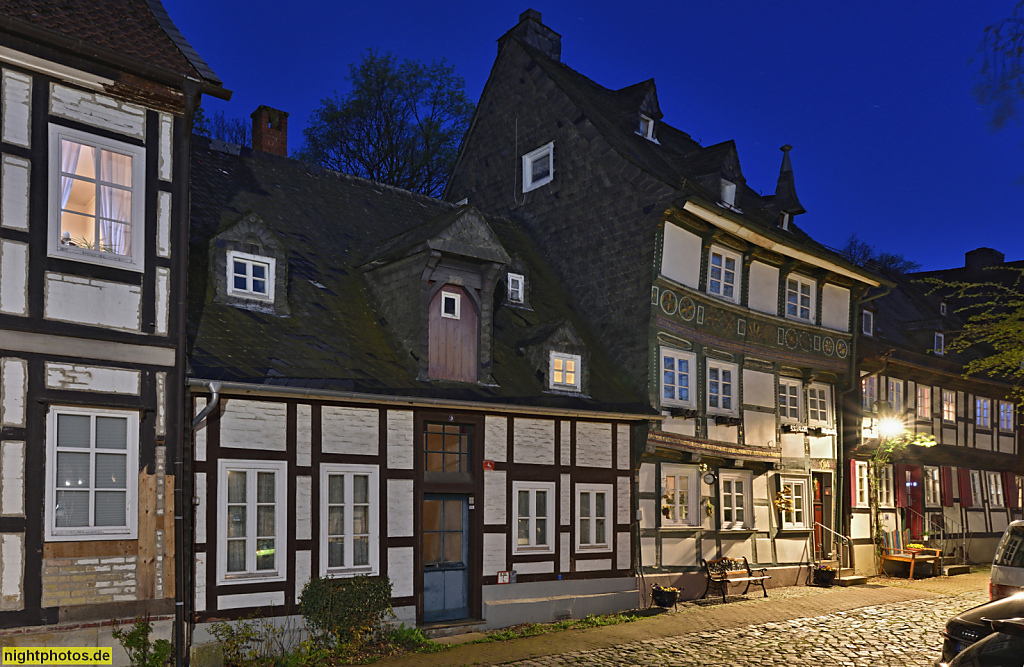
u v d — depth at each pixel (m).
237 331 12.33
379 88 29.53
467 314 14.78
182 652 10.16
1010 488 30.41
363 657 11.43
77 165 10.12
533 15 22.61
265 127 18.16
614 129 20.45
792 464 20.81
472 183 22.58
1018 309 13.24
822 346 21.80
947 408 27.94
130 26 11.23
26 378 9.52
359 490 12.67
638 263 17.73
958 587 20.69
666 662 11.42
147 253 10.53
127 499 10.07
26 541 9.33
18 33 9.60
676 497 17.66
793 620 14.95
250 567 11.44
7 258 9.52
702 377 18.42
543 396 15.35
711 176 20.70
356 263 15.63
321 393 11.89
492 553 14.23
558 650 12.11
